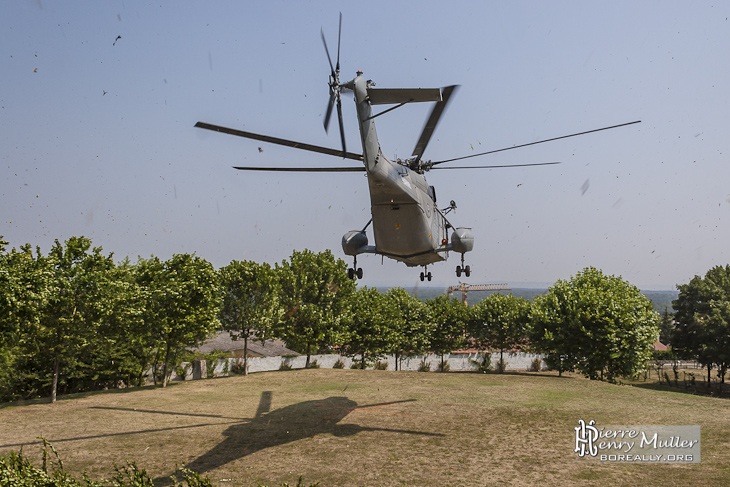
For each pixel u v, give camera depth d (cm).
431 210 1989
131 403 2080
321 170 1541
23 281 1938
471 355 6272
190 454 1248
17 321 1934
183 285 2791
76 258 2352
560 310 3859
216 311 2955
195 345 3153
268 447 1319
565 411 1836
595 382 2802
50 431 1521
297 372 3297
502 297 5662
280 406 1953
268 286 3547
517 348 5622
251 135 1235
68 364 2661
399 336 4991
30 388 2811
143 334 2769
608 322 3591
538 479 1061
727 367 5606
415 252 1920
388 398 2133
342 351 4928
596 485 1020
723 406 1964
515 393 2278
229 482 1033
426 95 1295
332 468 1135
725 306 5494
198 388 2583
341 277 4250
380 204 1730
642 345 3600
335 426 1573
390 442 1376
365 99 1334
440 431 1509
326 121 1261
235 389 2498
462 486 1018
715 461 1188
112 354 2902
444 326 5762
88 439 1411
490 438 1426
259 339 3619
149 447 1319
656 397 2194
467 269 2195
